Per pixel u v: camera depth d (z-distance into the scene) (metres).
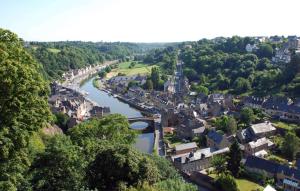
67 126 166.12
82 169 58.28
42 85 54.75
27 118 51.06
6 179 46.88
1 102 47.41
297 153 123.69
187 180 112.81
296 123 163.25
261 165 111.62
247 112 161.25
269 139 140.00
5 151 44.72
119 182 52.94
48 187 54.81
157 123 182.62
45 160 57.91
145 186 49.50
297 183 100.12
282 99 188.50
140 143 154.50
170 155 131.12
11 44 52.41
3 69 45.81
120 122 124.06
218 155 122.00
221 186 100.94
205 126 159.00
